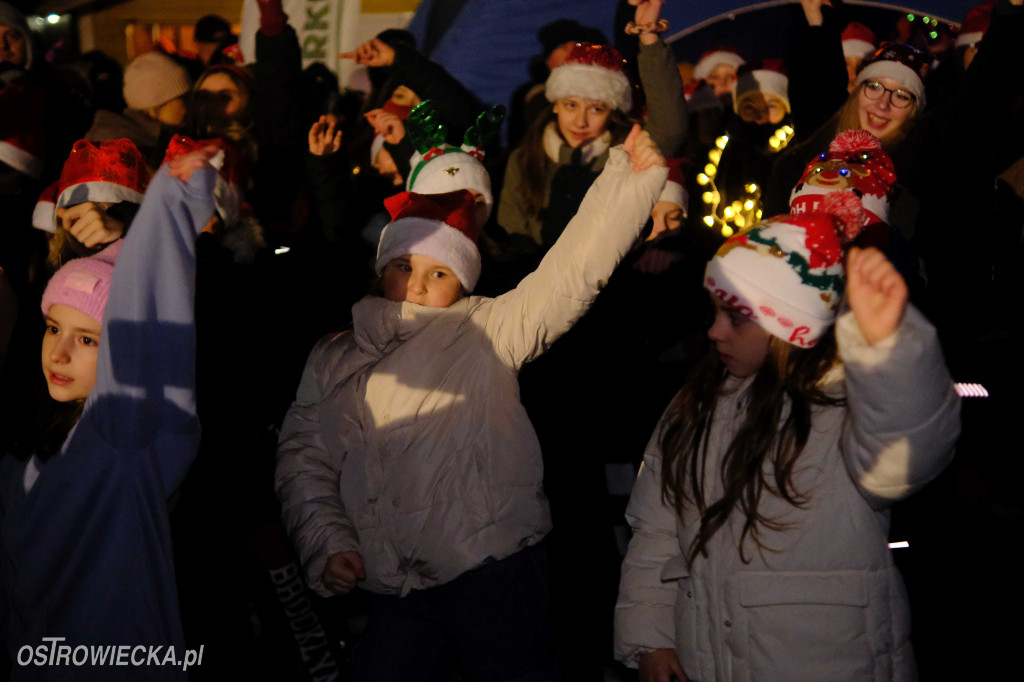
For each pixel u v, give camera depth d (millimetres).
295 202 3492
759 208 3580
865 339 1532
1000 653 2969
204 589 2432
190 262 1866
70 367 2010
